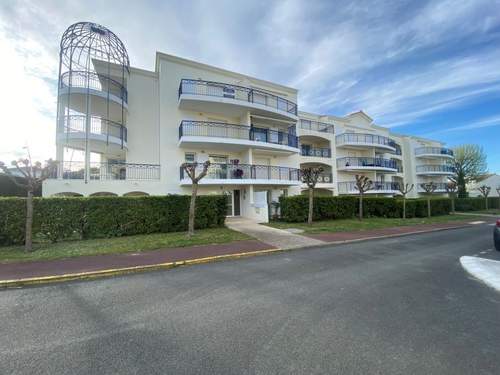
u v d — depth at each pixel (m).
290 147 20.34
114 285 5.17
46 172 8.45
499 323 3.41
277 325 3.37
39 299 4.42
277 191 21.28
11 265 6.44
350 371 2.41
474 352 2.73
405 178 39.94
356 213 20.16
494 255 7.77
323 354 2.70
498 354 2.69
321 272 5.97
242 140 17.75
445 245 9.54
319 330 3.22
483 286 4.93
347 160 28.83
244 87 18.78
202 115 18.80
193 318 3.60
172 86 17.77
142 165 16.31
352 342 2.93
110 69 16.73
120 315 3.73
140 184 16.12
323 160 26.14
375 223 16.16
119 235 10.54
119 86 16.78
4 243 8.80
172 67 17.86
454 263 6.78
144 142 17.42
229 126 18.66
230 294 4.56
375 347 2.82
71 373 2.43
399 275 5.69
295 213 16.33
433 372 2.40
